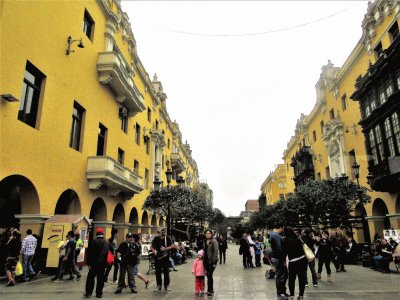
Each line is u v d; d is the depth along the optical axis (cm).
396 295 754
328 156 2862
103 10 1784
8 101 977
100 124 1722
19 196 1162
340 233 1568
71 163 1373
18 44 1046
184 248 1880
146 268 1488
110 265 1002
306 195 1962
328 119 2914
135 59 2323
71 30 1422
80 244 1155
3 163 953
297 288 869
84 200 1462
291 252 684
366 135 2031
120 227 1950
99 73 1694
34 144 1116
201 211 2791
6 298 748
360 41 2211
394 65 1680
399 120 1661
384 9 1925
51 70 1249
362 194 1773
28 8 1108
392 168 1688
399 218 1766
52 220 1143
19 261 962
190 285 968
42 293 815
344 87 2552
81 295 792
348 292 796
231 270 1369
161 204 1975
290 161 4484
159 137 2939
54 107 1260
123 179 1691
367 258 1402
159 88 3216
